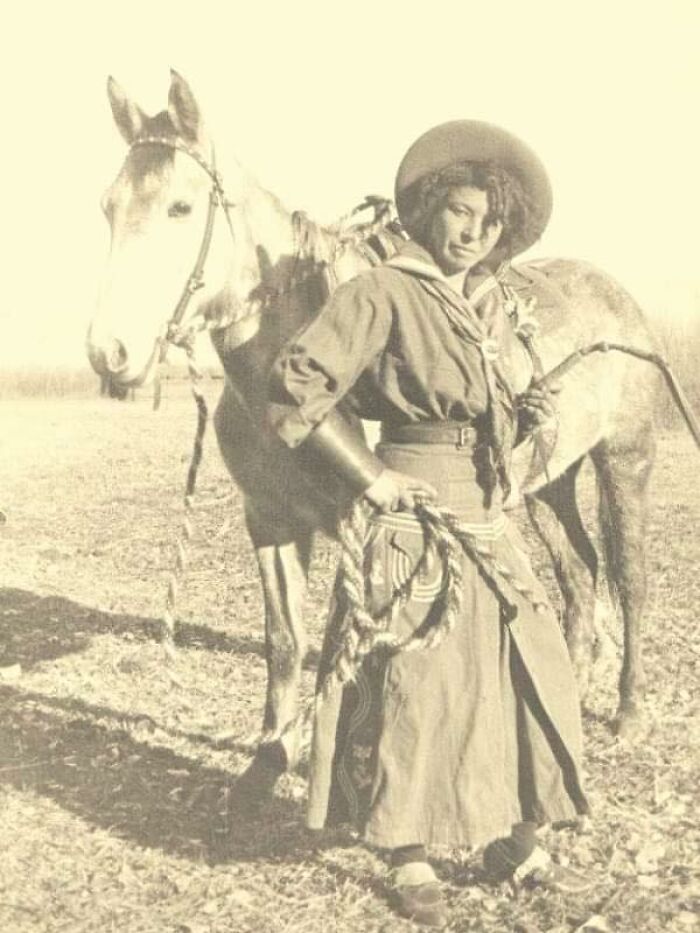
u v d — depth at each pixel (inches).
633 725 178.5
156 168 134.2
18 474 506.9
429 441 111.3
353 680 112.5
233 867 134.8
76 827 145.1
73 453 576.1
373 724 111.2
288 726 116.6
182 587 296.2
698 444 120.7
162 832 144.1
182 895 128.3
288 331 141.4
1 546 353.4
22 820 146.9
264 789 145.8
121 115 138.9
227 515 403.2
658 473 427.5
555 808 112.2
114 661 221.9
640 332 191.2
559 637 114.1
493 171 108.6
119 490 460.8
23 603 276.7
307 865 135.1
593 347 119.4
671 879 131.6
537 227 121.0
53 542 359.6
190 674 213.6
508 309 125.1
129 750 172.4
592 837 142.1
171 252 133.5
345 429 107.0
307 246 142.3
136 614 265.3
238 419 145.3
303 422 104.7
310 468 134.6
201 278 135.4
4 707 193.0
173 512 412.2
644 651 218.8
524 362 166.9
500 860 126.3
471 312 108.6
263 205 142.6
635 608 185.2
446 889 128.2
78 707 193.3
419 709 108.0
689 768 164.1
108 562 331.0
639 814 148.9
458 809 108.0
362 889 129.0
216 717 188.1
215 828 144.0
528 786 112.9
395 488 107.2
